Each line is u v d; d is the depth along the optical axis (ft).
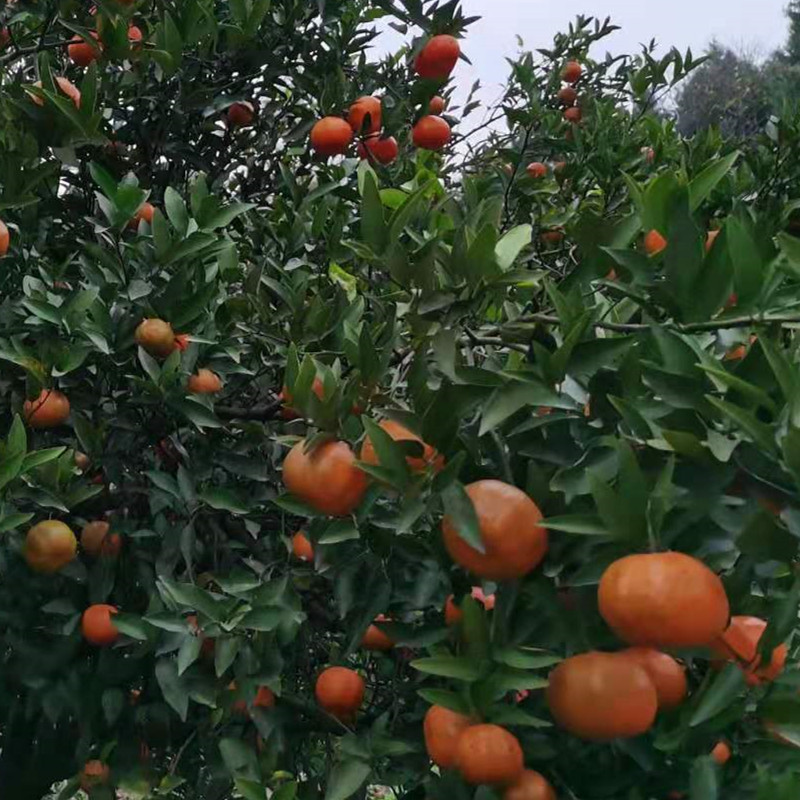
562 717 2.28
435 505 2.34
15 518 3.29
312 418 2.56
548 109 7.46
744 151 6.49
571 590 2.40
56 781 4.80
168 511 4.49
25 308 4.12
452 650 2.75
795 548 2.15
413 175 5.91
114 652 4.21
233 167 6.02
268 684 3.58
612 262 2.76
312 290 4.65
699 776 2.35
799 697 2.34
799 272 2.30
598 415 2.50
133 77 5.12
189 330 4.03
